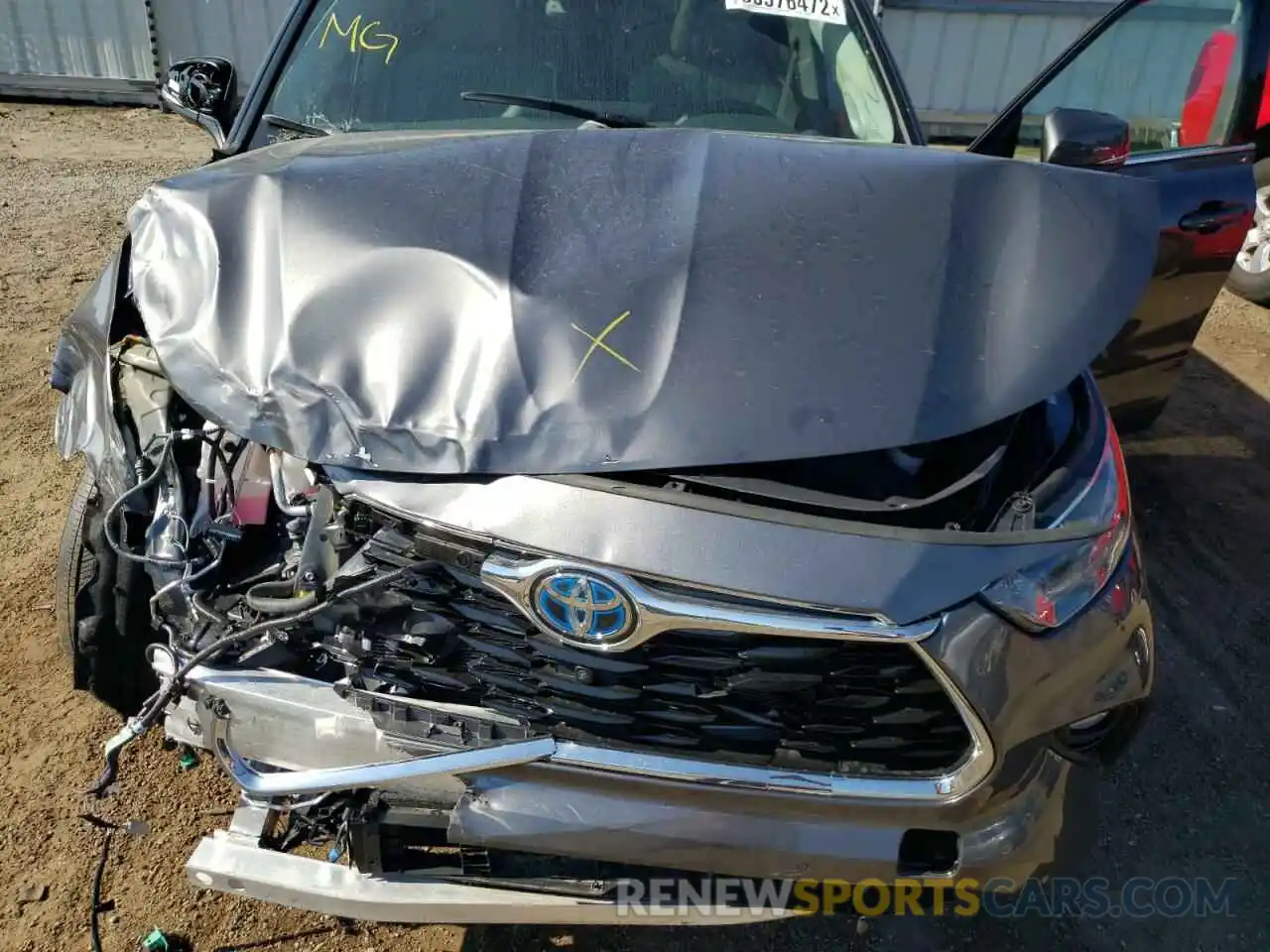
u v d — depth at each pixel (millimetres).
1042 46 9016
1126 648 1762
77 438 2162
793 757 1647
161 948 2119
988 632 1572
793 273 1833
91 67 8828
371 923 2219
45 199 6512
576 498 1574
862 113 2883
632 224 1925
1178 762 2709
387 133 2604
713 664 1600
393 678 1730
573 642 1576
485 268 1824
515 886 1761
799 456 1600
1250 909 2330
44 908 2195
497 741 1666
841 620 1519
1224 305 5805
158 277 1956
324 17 2965
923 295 1818
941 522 1668
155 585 1961
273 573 1897
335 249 1888
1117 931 2275
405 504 1625
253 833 1859
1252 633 3197
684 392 1663
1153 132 3119
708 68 2893
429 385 1704
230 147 2779
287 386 1729
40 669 2791
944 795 1653
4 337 4621
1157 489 3941
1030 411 1895
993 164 2133
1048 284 1868
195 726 1858
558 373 1688
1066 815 1788
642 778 1633
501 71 2859
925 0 8812
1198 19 2982
